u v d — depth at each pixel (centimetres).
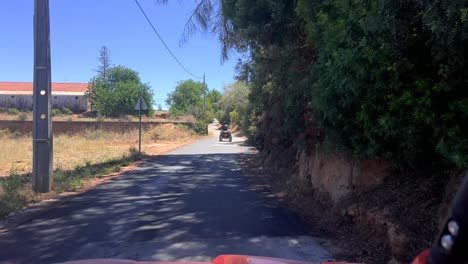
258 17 1104
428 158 636
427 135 573
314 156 1038
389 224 605
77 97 8019
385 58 560
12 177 1348
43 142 1193
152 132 4559
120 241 693
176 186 1322
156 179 1489
